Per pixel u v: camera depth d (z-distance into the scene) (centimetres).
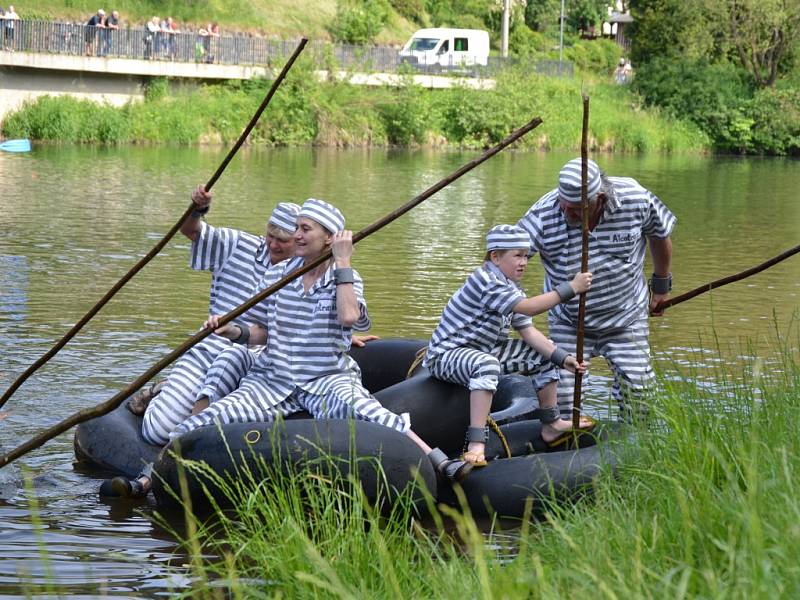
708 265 1591
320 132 4116
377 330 1055
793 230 2064
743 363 709
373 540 455
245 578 483
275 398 635
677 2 5438
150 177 2617
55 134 3522
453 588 403
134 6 4316
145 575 507
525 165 3588
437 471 620
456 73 4653
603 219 665
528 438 670
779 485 442
